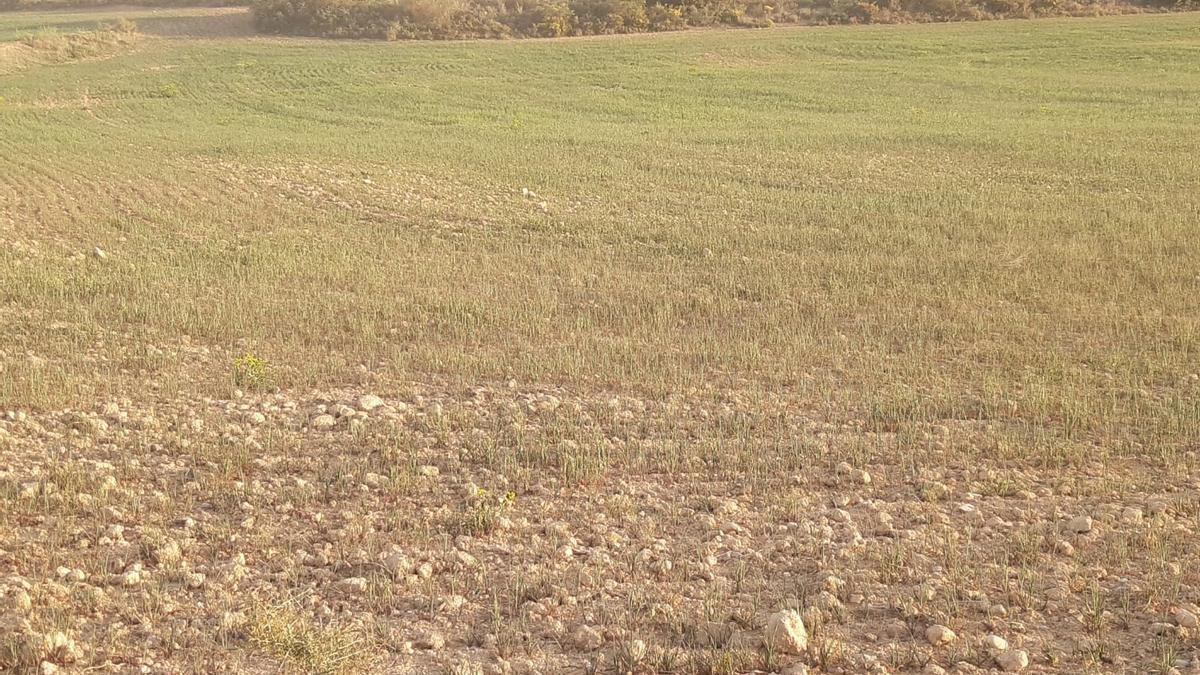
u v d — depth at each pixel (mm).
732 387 11141
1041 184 24516
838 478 8656
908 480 8656
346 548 7391
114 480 8367
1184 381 11117
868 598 6734
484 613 6590
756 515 8008
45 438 9477
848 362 11938
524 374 11492
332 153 30031
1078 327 13312
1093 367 11750
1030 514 7980
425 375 11586
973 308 14203
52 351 12234
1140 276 15820
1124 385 11055
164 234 19250
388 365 11883
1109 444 9375
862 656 6051
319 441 9508
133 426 9859
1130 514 7852
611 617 6496
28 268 16141
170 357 11977
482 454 9109
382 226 20109
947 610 6527
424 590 6836
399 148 31094
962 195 22891
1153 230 18859
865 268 16438
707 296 14883
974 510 8023
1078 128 33312
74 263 16828
